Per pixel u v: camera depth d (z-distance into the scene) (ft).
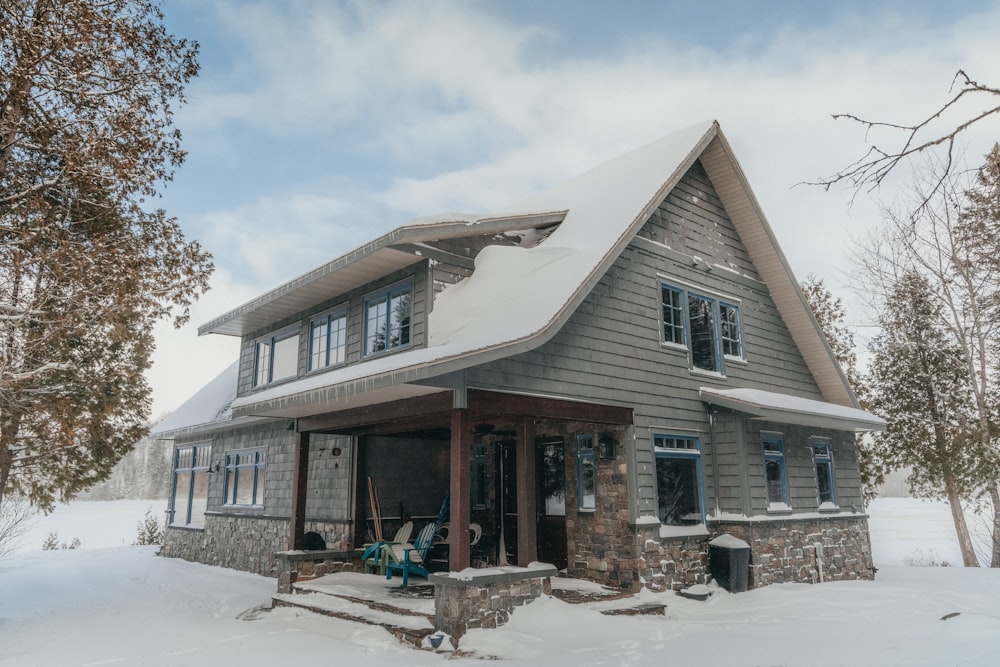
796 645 24.13
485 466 41.70
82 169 29.32
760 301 46.24
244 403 35.42
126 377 35.17
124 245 31.60
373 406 31.27
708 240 43.16
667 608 30.78
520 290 31.07
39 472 35.24
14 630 28.94
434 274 34.19
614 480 34.14
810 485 42.50
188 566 53.11
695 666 21.31
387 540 40.11
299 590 34.27
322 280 37.37
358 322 38.14
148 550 67.77
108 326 30.81
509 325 27.96
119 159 30.09
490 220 35.01
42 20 27.48
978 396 59.82
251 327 49.47
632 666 21.38
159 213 32.99
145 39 30.83
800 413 37.27
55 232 29.68
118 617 31.99
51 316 30.68
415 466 42.68
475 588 25.32
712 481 38.40
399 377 24.86
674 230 40.60
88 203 31.37
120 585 42.75
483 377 27.71
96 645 25.85
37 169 31.14
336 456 41.78
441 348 27.43
